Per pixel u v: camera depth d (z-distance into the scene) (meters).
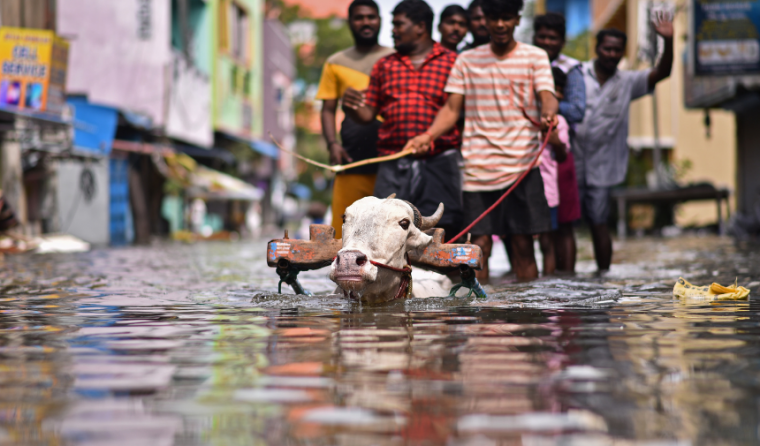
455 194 6.58
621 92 7.95
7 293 5.27
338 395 2.22
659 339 3.13
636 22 25.14
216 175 26.94
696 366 2.58
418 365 2.62
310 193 50.16
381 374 2.48
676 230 21.33
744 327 3.45
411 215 4.53
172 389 2.31
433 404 2.12
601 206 7.90
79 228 18.47
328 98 7.51
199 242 19.55
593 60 8.13
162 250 13.45
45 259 9.95
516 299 4.67
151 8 20.44
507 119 6.34
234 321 3.75
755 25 15.83
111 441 1.84
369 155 7.13
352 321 3.73
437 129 6.27
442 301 4.52
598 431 1.87
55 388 2.34
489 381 2.38
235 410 2.08
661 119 26.66
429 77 6.57
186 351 2.92
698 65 16.00
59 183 18.36
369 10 7.37
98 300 4.79
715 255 9.63
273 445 1.79
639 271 7.16
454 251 4.68
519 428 1.90
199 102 24.44
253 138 31.88
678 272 6.93
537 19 7.82
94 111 17.44
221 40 28.27
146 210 21.41
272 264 4.78
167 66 20.62
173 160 22.84
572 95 7.58
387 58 6.79
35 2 17.44
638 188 23.22
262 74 36.72
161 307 4.39
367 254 4.27
